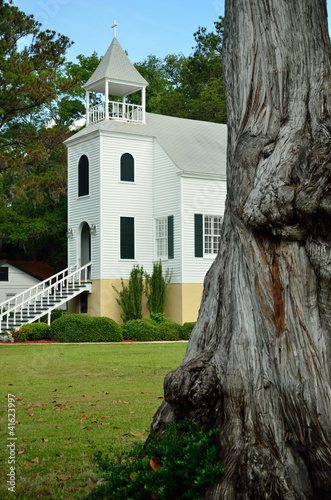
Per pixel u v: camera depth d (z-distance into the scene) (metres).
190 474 4.46
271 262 4.74
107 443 6.82
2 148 31.89
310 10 5.12
